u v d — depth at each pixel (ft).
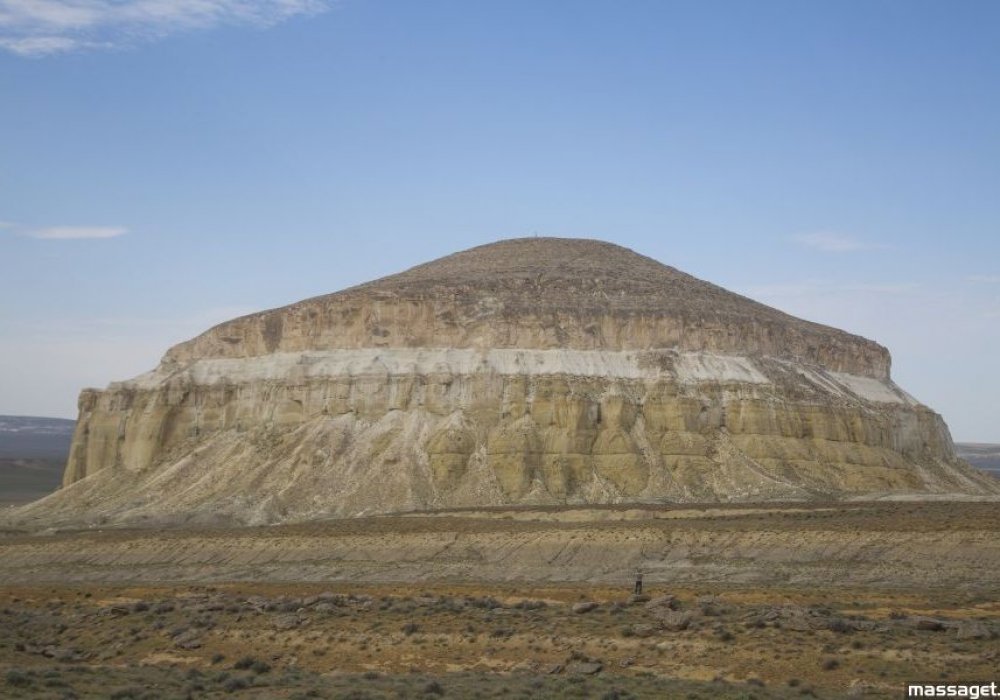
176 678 191.93
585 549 366.63
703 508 436.76
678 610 233.76
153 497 531.50
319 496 503.20
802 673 185.16
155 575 379.35
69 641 240.12
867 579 317.01
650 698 167.94
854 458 552.82
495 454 517.96
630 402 542.98
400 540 388.57
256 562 385.70
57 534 452.76
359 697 170.19
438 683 181.37
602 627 220.84
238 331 612.29
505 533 385.91
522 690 173.99
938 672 182.91
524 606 250.78
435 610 245.65
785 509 428.15
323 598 263.90
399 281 636.48
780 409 549.95
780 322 635.25
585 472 517.96
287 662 211.00
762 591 284.20
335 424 543.39
